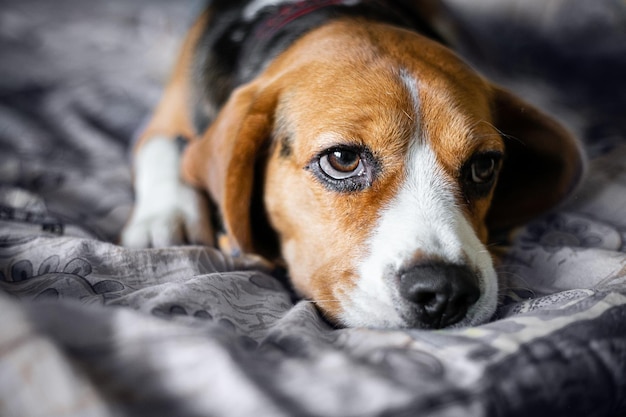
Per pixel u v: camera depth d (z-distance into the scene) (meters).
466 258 0.37
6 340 0.28
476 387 0.29
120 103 0.66
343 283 0.39
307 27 0.47
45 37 0.82
